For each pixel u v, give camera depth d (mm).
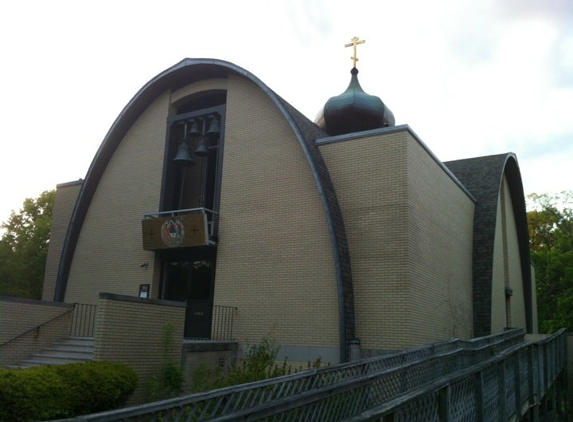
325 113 20125
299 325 14641
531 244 49125
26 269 35312
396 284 13914
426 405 5621
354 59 20766
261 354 13422
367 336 13961
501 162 23125
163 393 11359
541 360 14094
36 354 13953
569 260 33750
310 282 14812
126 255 18547
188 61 18281
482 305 19438
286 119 16297
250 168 16781
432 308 15352
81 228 19953
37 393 8359
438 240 16578
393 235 14234
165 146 18828
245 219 16438
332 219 14422
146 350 11492
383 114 20016
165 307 12133
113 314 10859
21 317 13898
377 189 14758
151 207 18484
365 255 14516
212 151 18594
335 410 5457
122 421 4203
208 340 15141
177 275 17625
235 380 10641
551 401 16172
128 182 19359
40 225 37125
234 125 17531
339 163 15555
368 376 6055
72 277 19562
